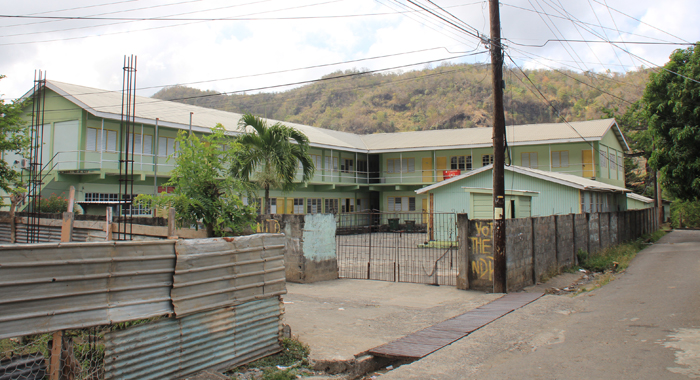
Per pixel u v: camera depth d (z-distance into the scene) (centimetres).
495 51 1190
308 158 1958
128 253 475
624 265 1656
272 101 12031
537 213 2384
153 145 2506
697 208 4322
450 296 1126
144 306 486
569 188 2305
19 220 1238
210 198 823
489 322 852
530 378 564
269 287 637
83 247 440
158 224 1280
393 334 773
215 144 844
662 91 2561
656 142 2578
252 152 1812
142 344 484
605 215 2136
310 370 623
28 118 2420
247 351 603
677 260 1734
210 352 554
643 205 4988
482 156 3822
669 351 641
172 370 511
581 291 1233
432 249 2275
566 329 795
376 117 10319
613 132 3884
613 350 660
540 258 1394
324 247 1377
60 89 2261
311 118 11150
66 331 481
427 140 4000
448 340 732
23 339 523
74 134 2255
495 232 1170
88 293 442
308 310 947
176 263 515
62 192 2197
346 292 1172
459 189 2639
